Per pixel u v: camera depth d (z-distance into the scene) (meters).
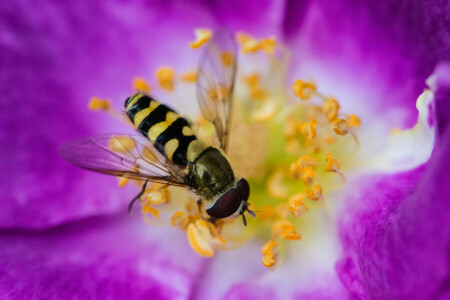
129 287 0.10
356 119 0.10
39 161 0.10
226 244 0.10
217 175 0.09
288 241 0.10
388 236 0.09
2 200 0.10
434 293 0.08
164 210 0.10
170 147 0.09
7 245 0.10
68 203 0.10
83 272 0.10
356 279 0.09
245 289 0.10
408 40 0.10
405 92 0.10
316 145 0.10
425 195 0.08
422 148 0.09
